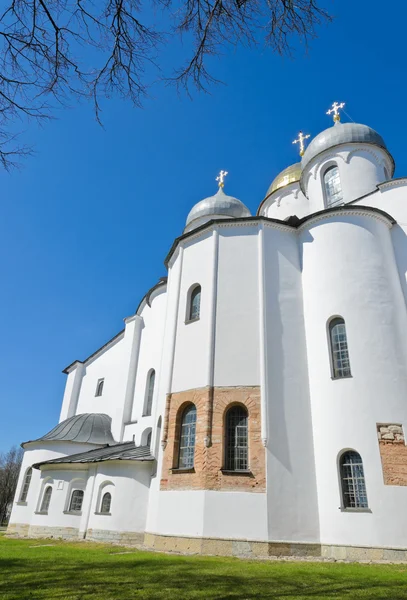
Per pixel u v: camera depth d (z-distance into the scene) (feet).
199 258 64.64
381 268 57.41
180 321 62.34
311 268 60.44
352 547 44.78
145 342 90.07
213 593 26.13
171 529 49.75
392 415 48.88
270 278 59.77
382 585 29.40
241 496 47.80
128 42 17.94
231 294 59.31
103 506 63.31
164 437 56.39
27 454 86.79
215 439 51.31
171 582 29.12
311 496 48.96
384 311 54.60
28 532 73.87
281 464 49.37
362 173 74.28
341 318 55.67
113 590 26.14
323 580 31.01
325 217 61.72
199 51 18.83
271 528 46.16
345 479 48.57
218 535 46.39
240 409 53.11
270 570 35.06
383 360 51.75
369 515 45.27
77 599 23.76
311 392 54.34
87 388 105.09
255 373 53.83
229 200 93.30
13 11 16.80
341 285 56.85
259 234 62.28
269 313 57.36
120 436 85.51
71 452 81.76
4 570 32.91
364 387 50.65
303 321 58.54
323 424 51.62
